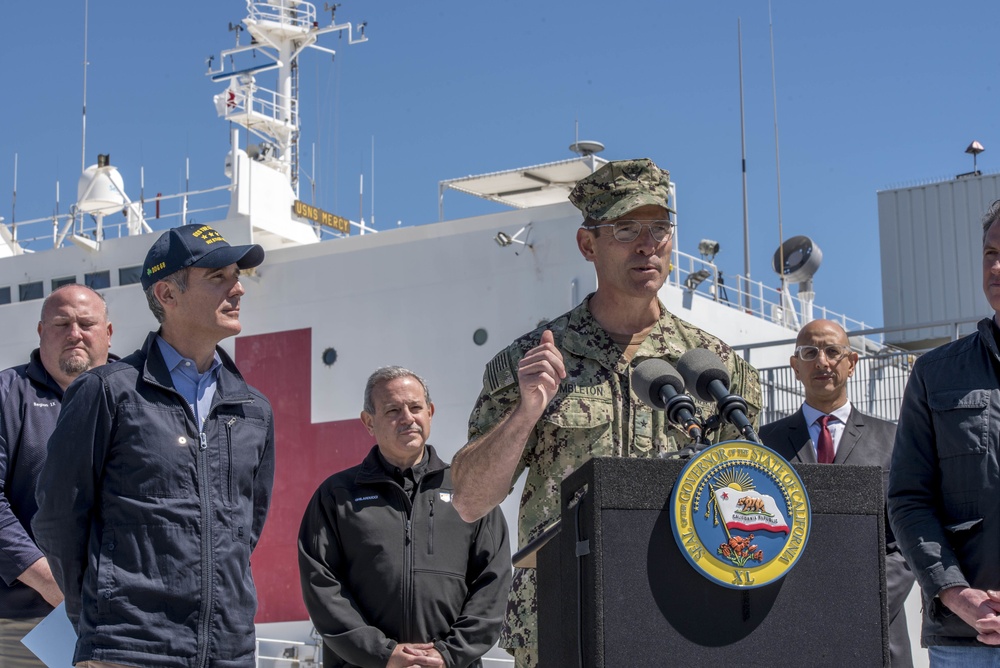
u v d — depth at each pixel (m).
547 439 3.88
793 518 2.60
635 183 3.91
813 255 18.80
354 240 14.52
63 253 16.39
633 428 3.85
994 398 3.88
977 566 3.81
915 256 20.27
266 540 14.09
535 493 3.88
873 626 2.62
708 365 2.99
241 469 4.12
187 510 3.93
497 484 3.38
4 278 16.70
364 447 13.92
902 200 20.55
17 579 4.89
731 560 2.55
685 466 2.58
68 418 3.93
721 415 2.92
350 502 5.26
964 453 3.88
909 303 20.20
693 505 2.57
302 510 14.05
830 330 6.16
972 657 3.78
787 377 13.66
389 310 14.09
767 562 2.57
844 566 2.63
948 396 3.95
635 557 2.55
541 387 3.25
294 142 18.19
